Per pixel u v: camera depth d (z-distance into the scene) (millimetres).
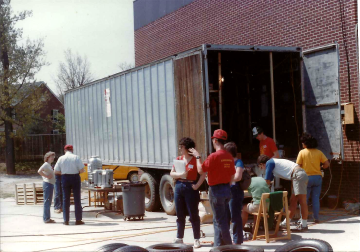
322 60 9789
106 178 10648
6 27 23844
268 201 6992
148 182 11203
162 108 10312
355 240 6777
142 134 11258
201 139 8914
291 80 10336
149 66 10836
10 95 24438
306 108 10195
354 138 10008
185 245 5969
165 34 16531
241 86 12359
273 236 7180
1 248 7199
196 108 9062
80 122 15281
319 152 8344
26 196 13320
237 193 6434
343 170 10234
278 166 7688
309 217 9016
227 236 6066
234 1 13383
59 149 30188
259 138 9180
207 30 14523
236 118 12430
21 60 24562
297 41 11289
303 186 7586
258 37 12523
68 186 9422
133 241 7480
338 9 10234
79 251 6793
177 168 6773
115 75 12555
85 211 11305
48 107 39688
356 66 9914
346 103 10070
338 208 10195
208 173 6152
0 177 23500
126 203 9680
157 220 9742
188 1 15352
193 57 9141
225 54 10562
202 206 8906
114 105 12734
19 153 29500
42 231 8734
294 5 11344
